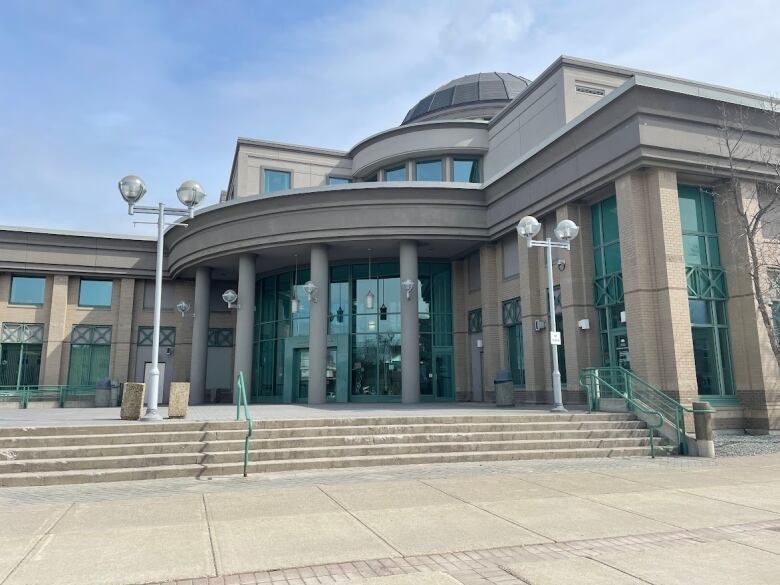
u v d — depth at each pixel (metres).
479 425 13.28
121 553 5.70
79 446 10.76
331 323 26.36
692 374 15.55
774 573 5.11
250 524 6.80
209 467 10.30
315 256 24.30
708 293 16.97
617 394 15.66
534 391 20.48
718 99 16.94
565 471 10.58
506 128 26.08
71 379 29.56
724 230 17.41
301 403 25.61
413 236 23.36
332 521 6.95
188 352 31.12
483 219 23.69
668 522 6.93
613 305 17.95
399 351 25.44
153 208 14.45
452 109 31.14
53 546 5.92
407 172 28.25
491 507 7.68
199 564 5.39
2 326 29.08
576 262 18.95
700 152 16.59
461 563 5.45
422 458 11.52
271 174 30.47
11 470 9.78
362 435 12.38
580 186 18.47
